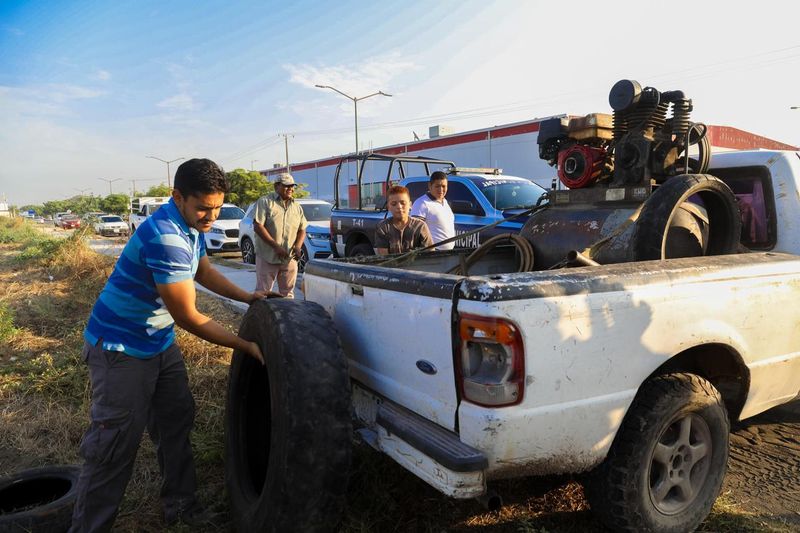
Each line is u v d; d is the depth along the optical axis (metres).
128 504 3.08
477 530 2.79
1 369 5.02
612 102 3.58
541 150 4.29
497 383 2.07
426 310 2.32
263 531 2.31
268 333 2.57
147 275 2.48
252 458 2.99
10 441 3.76
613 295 2.29
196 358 5.22
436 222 5.68
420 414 2.43
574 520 2.86
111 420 2.50
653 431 2.43
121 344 2.49
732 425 4.04
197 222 2.58
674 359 2.74
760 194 3.60
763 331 2.84
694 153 3.95
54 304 7.86
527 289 2.10
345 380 2.40
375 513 2.84
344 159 10.57
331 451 2.28
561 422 2.18
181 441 2.92
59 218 48.69
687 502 2.68
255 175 42.00
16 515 2.68
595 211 3.76
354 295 2.90
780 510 2.97
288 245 6.30
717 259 2.79
